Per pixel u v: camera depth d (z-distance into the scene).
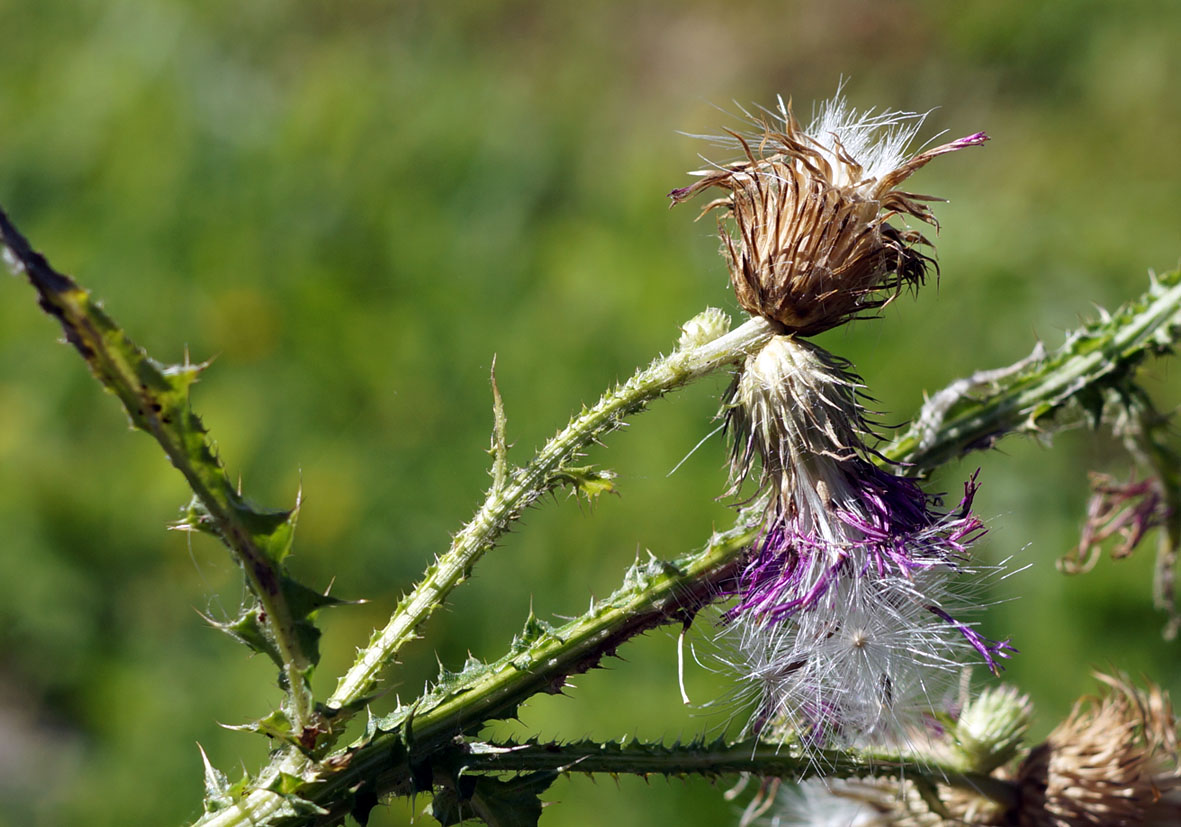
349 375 7.56
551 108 9.63
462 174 8.95
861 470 2.41
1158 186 8.94
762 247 2.44
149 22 9.95
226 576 6.82
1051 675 6.21
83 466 7.25
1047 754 2.99
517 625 6.39
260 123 9.29
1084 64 10.15
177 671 6.55
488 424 7.38
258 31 10.15
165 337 7.91
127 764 6.28
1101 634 6.33
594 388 7.50
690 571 2.49
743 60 10.89
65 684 6.68
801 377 2.37
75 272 8.47
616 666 5.90
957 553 2.43
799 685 2.44
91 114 9.36
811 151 2.43
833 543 2.35
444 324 7.87
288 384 7.54
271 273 8.18
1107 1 10.27
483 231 8.59
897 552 2.36
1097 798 2.95
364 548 6.82
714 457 6.77
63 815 6.22
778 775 2.49
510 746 2.40
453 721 2.39
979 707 2.88
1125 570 6.43
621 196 8.68
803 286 2.40
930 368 7.44
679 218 8.38
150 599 6.85
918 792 2.85
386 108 9.32
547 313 7.87
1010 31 10.43
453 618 6.38
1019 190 9.15
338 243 8.55
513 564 6.50
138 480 7.11
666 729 5.75
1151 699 3.24
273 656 2.24
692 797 5.59
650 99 10.34
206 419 7.37
